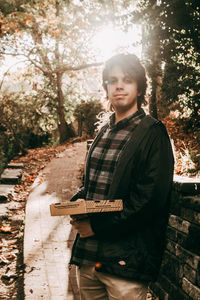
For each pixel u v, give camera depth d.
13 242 5.14
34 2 13.55
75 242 2.06
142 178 1.73
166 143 1.78
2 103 16.23
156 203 1.70
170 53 6.63
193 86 6.62
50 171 9.95
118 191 1.79
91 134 20.50
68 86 19.44
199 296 2.60
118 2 12.10
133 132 1.83
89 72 17.56
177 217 3.01
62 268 4.09
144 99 2.08
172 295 3.00
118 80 1.93
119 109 1.97
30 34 16.03
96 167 1.97
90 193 1.96
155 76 7.09
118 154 1.88
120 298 1.82
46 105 18.61
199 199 2.71
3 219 6.23
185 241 2.85
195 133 7.32
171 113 10.60
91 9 12.38
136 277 1.77
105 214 1.79
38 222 5.66
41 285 3.67
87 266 1.95
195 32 6.39
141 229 1.79
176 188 3.01
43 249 4.60
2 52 15.62
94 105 20.25
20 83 18.84
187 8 6.24
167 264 3.14
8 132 16.58
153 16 6.71
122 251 1.79
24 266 4.18
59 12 14.35
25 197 7.71
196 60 6.72
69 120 19.97
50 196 7.36
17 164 11.08
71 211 1.70
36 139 20.22
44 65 16.28
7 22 13.23
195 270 2.69
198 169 4.52
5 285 3.89
